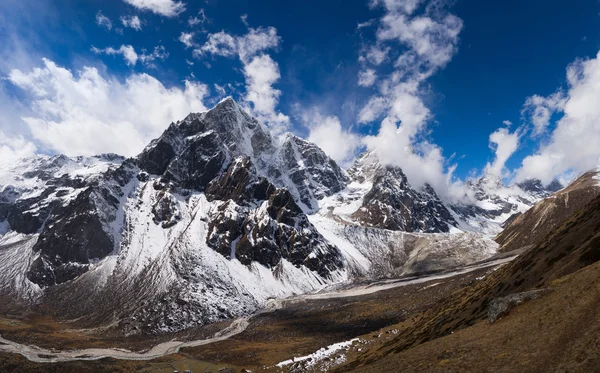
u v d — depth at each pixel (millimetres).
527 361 34469
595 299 37719
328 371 104875
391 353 88500
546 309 43188
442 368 42281
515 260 104750
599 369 27891
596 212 76812
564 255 71125
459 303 102312
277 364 133875
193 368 161375
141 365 167375
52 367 155250
